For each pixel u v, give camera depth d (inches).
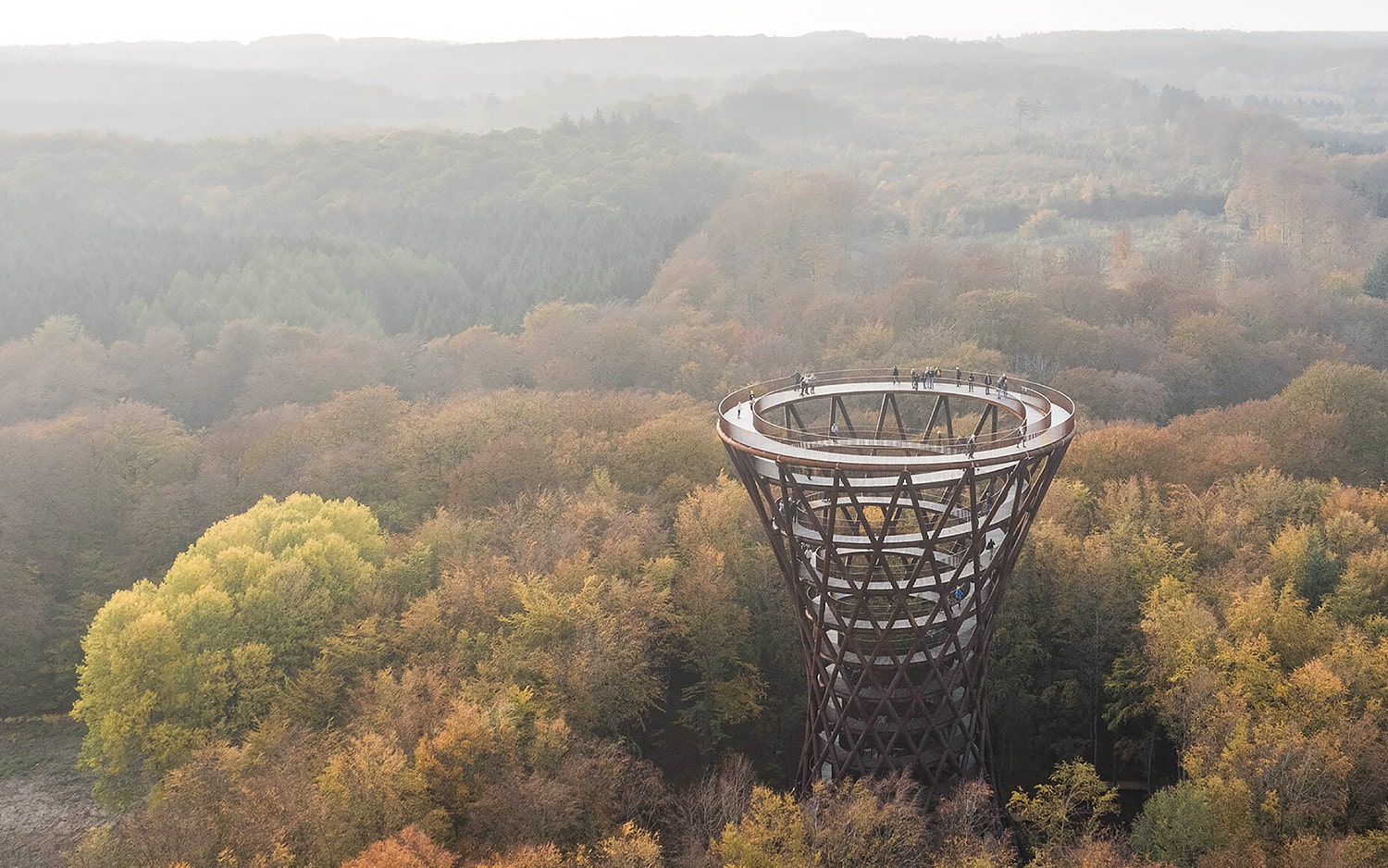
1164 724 2333.9
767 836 1852.9
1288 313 5674.2
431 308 6732.3
